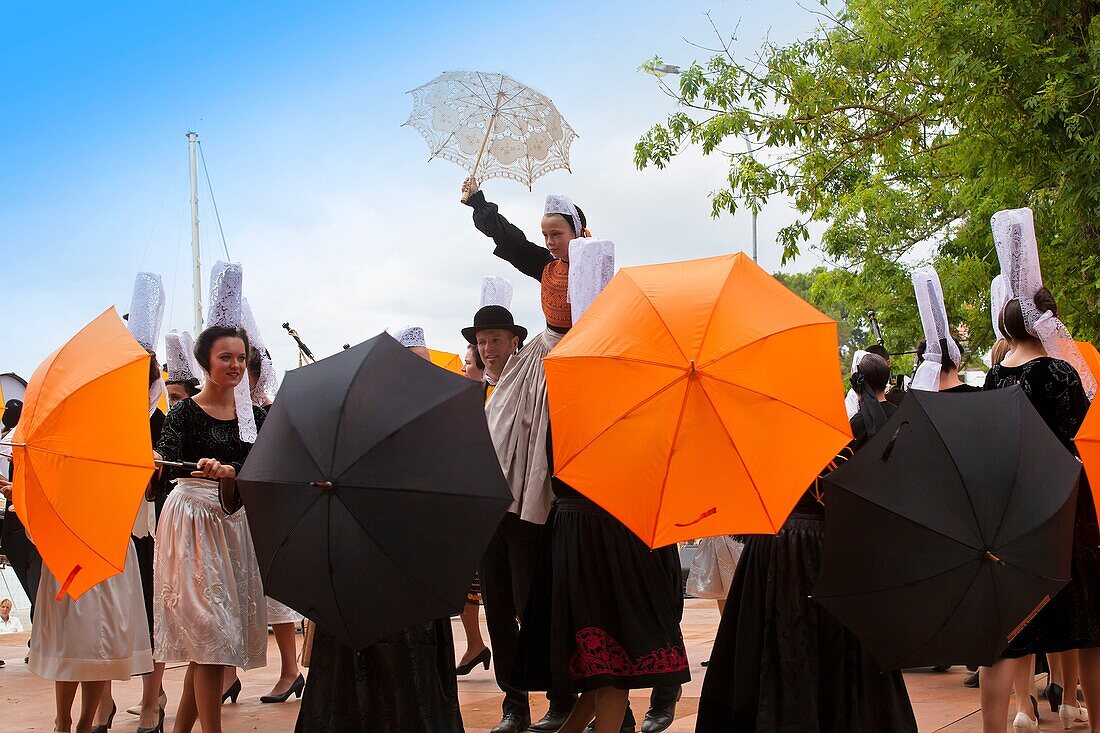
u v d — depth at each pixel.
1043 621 5.18
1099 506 4.91
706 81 15.25
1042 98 11.14
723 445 4.22
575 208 6.37
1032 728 5.88
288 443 4.36
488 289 7.12
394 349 4.53
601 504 4.38
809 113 15.13
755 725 4.87
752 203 15.52
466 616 8.09
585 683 5.03
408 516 4.23
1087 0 11.58
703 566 8.86
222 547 5.62
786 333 4.29
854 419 5.39
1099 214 11.06
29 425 5.02
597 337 4.49
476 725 6.50
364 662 4.73
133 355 5.16
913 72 14.49
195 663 5.48
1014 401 4.57
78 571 5.12
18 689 8.39
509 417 5.95
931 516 4.27
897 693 4.81
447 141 6.80
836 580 4.35
